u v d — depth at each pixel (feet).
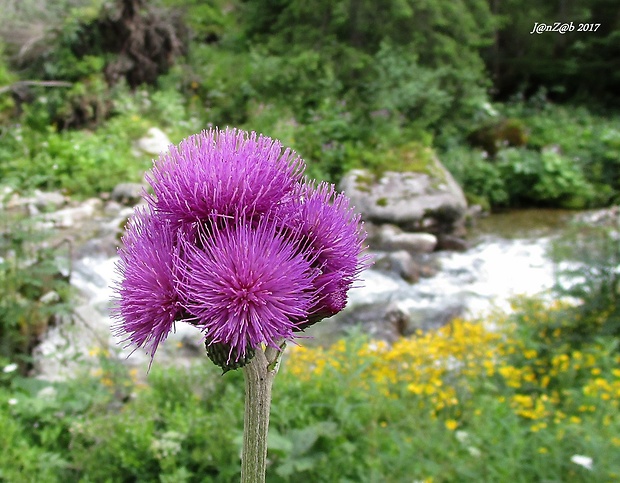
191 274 4.33
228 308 4.28
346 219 4.89
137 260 4.59
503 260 30.78
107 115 40.11
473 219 37.76
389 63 43.04
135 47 42.73
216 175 4.51
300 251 4.67
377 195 34.32
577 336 17.53
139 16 42.65
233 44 50.85
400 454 11.12
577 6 54.95
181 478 10.65
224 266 4.31
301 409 12.85
